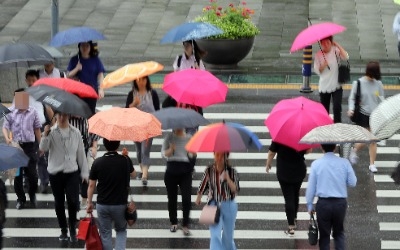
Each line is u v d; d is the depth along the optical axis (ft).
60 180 112.47
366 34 225.76
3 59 126.82
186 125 110.83
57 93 108.99
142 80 132.05
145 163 136.36
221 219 102.47
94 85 145.89
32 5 248.73
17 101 122.72
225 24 199.93
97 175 101.55
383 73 197.88
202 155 150.71
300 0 251.60
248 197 131.95
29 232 119.34
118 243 104.58
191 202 127.75
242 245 114.21
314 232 101.96
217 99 118.21
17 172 124.16
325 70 152.46
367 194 131.95
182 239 116.37
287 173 113.91
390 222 121.39
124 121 102.22
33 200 128.47
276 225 121.49
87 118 116.26
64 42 140.36
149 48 219.41
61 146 111.14
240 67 205.46
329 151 101.40
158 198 131.75
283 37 225.35
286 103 111.24
